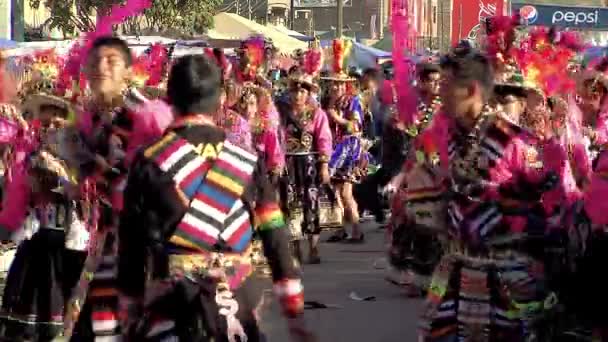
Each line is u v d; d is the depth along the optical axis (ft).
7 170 23.58
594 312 23.31
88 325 20.29
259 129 35.94
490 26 21.93
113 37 21.24
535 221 20.18
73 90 22.62
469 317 20.38
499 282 20.16
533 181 19.99
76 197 21.99
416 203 21.77
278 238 17.12
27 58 25.50
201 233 16.37
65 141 21.66
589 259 23.07
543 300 20.58
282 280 17.17
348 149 49.29
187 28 112.78
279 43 123.03
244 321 16.90
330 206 50.26
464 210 20.44
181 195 16.38
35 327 24.06
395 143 41.39
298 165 41.81
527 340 20.36
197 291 16.42
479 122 20.43
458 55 20.77
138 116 19.94
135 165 16.67
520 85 21.07
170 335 16.38
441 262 21.17
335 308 34.50
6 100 23.54
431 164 21.50
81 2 100.27
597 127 26.27
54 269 24.11
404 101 27.78
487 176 20.18
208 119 16.97
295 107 41.91
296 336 17.43
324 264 43.45
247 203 16.83
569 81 22.53
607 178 22.88
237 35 124.16
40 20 133.08
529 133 20.26
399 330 31.40
